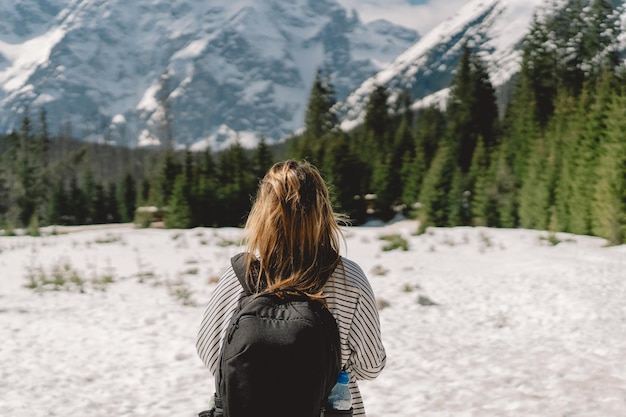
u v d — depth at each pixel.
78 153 112.50
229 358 2.10
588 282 13.15
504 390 6.73
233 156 53.78
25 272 18.30
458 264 17.58
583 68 68.31
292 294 2.22
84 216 88.94
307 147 51.84
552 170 32.31
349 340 2.38
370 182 52.81
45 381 7.57
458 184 40.25
